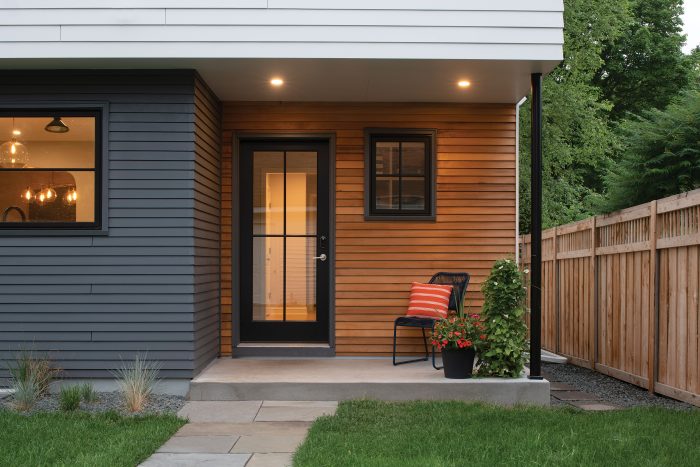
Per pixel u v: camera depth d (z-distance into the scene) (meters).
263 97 6.69
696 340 5.09
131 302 5.60
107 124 5.65
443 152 6.86
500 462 3.71
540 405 5.36
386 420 4.70
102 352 5.61
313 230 6.98
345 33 5.38
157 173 5.64
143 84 5.68
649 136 7.28
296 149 6.96
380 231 6.82
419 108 6.86
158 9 5.36
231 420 4.90
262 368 6.17
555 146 16.81
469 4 5.39
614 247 6.54
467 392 5.45
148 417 4.81
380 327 6.80
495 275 5.74
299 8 5.38
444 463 3.65
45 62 5.48
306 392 5.51
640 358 6.04
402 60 5.41
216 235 6.65
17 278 5.61
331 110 6.86
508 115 6.89
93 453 3.89
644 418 4.71
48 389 5.52
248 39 5.37
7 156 5.71
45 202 5.68
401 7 5.40
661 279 5.67
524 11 5.38
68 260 5.61
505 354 5.55
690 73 20.12
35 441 4.10
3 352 5.60
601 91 20.86
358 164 6.84
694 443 4.09
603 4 16.59
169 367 5.60
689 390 5.21
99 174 5.65
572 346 7.77
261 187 6.98
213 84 6.18
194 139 5.69
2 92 5.68
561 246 8.20
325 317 6.95
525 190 16.80
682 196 5.22
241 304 6.95
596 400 5.67
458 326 5.64
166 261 5.62
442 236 6.82
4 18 5.32
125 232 5.62
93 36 5.34
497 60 5.38
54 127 5.72
